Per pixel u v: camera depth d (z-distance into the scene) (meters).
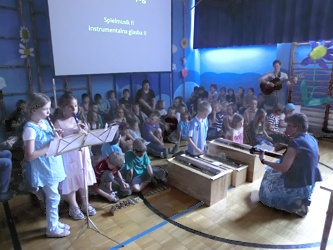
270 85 4.26
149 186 2.56
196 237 1.83
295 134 2.04
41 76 3.47
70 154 1.93
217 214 2.11
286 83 4.29
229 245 1.74
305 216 2.08
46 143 1.65
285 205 2.10
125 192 2.36
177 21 4.79
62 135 1.79
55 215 1.83
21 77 3.34
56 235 1.83
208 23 4.86
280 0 3.96
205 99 4.96
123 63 3.95
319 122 4.30
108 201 2.30
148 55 4.21
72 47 3.43
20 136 2.97
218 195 2.28
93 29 3.55
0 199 2.30
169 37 4.44
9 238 1.84
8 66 3.19
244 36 4.47
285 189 2.07
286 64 4.34
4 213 2.14
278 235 1.85
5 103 3.23
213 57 5.12
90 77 3.88
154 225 1.97
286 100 4.46
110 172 2.28
